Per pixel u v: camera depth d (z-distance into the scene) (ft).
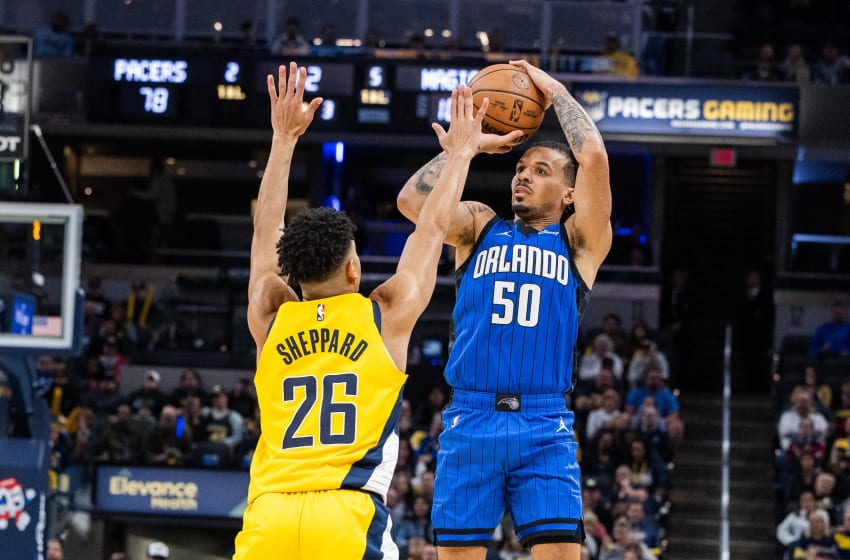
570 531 27.89
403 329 24.95
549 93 29.19
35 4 108.88
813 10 117.19
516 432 28.22
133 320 108.27
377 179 117.70
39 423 56.80
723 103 100.01
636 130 100.27
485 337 28.60
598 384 92.89
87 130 114.93
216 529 92.27
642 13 104.32
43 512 54.03
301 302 25.23
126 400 96.53
